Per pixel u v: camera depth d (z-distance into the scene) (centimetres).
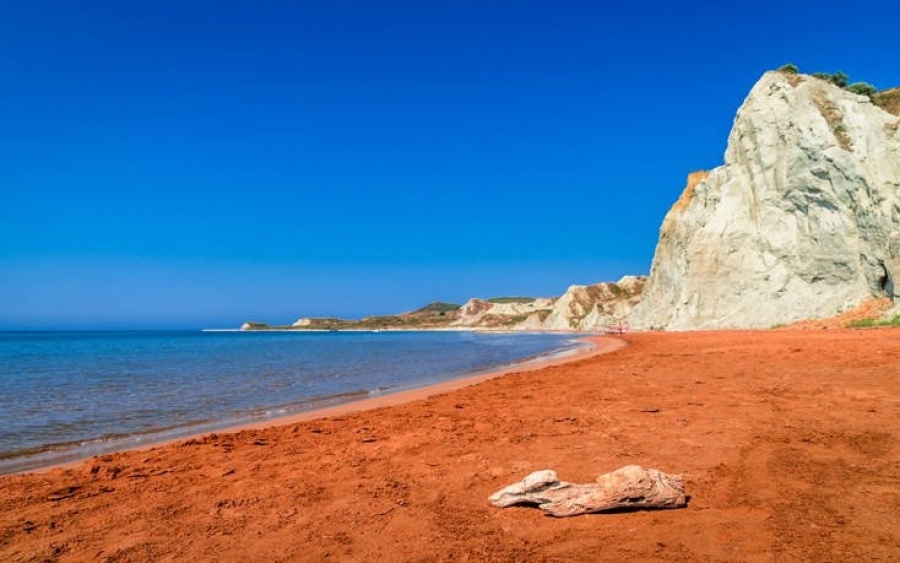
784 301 3972
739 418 920
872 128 3447
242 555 485
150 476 780
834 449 715
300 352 4919
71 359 4031
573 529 503
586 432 888
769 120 4316
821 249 3784
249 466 809
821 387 1173
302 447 924
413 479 691
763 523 492
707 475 633
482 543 482
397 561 457
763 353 1942
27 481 770
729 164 4878
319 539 513
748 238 4422
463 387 1823
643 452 744
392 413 1239
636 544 462
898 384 1156
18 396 1836
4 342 9012
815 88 3978
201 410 1520
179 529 555
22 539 544
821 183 3759
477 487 645
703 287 4603
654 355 2334
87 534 552
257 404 1622
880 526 476
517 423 1006
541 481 556
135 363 3497
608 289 13038
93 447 1083
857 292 3491
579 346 4375
